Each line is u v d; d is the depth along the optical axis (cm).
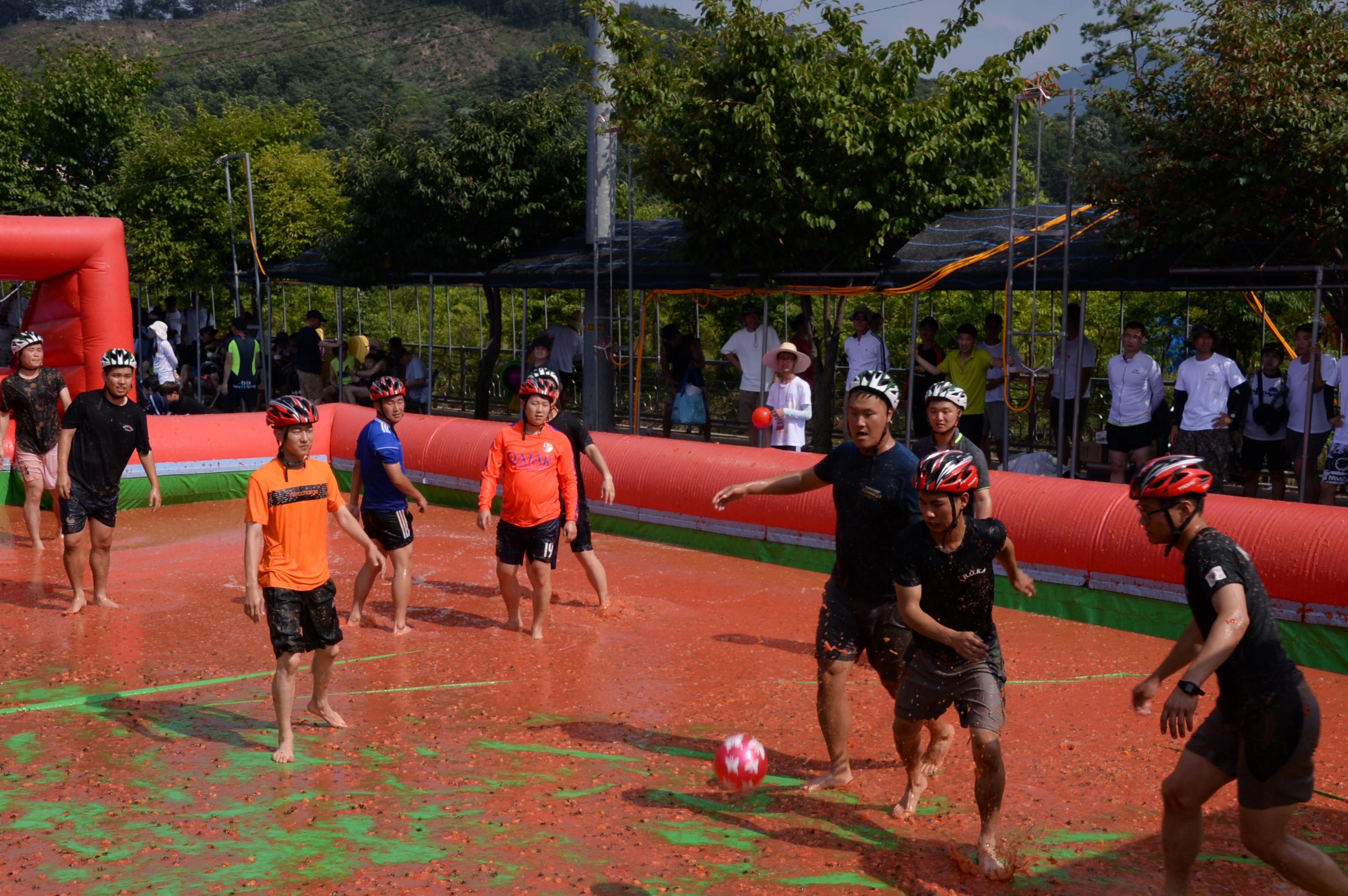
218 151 2781
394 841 468
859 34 1523
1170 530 397
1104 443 1433
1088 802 511
